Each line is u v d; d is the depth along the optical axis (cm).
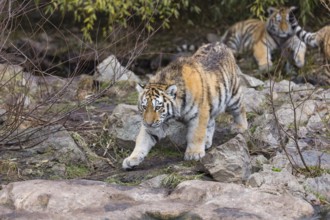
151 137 1161
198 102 1144
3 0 1211
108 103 1534
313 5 2116
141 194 1020
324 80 1741
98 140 1275
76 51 1998
